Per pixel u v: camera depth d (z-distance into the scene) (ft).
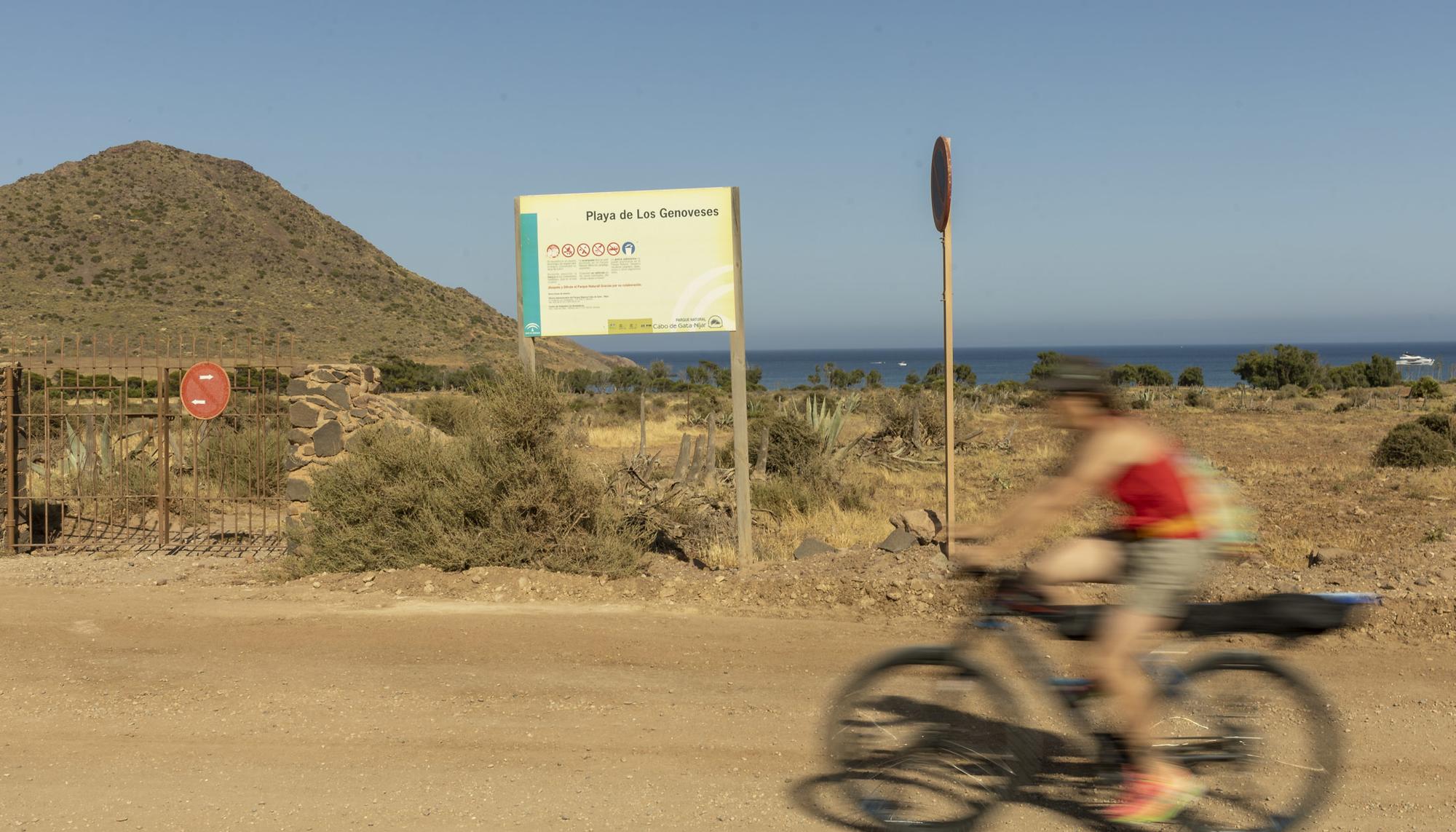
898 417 70.59
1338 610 12.91
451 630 23.65
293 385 33.81
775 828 13.50
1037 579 13.30
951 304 29.04
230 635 23.27
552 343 272.31
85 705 18.61
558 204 31.19
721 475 46.01
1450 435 64.64
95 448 39.52
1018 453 72.64
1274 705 13.37
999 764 13.41
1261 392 187.21
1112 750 13.41
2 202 272.72
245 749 16.46
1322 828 13.26
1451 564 26.32
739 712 18.17
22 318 202.90
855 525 39.78
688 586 27.40
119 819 13.78
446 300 332.60
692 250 31.07
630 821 13.73
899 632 23.45
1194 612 13.07
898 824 13.53
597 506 29.94
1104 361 13.48
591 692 19.30
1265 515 42.06
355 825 13.57
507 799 14.47
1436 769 15.30
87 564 32.24
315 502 30.53
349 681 20.03
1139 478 13.01
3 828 13.46
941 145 28.19
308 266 304.09
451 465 29.91
